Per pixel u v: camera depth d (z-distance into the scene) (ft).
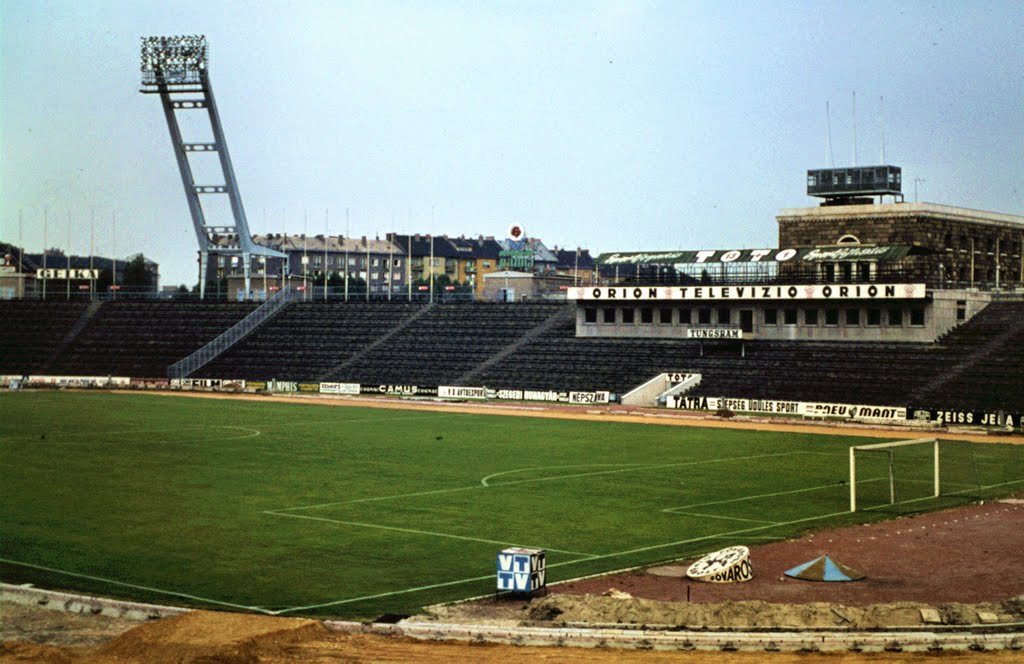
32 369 621.72
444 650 132.46
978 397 422.41
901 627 139.85
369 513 223.30
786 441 358.84
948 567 178.91
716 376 493.36
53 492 244.01
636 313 552.00
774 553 188.96
